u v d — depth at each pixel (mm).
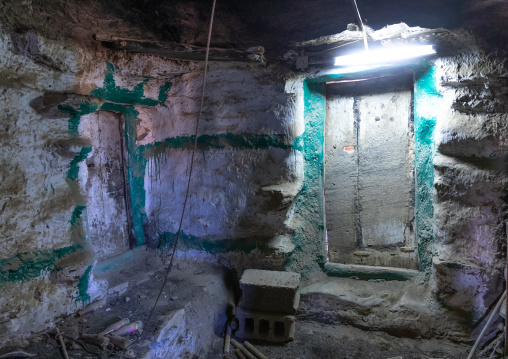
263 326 3086
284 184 3193
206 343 2871
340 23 2994
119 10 2820
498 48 2578
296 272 3289
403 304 2961
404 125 3141
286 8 3143
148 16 2977
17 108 2184
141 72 2969
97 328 2385
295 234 3271
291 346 2904
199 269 3375
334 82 3316
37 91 2281
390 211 3221
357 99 3275
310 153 3369
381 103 3207
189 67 3156
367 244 3309
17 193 2201
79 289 2537
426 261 3070
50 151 2367
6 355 2010
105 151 3209
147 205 3576
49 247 2367
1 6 2084
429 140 2990
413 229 3160
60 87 2412
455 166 2775
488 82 2623
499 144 2637
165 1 3072
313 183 3381
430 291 2945
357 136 3289
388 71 3086
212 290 3092
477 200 2727
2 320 2133
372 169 3258
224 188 3299
